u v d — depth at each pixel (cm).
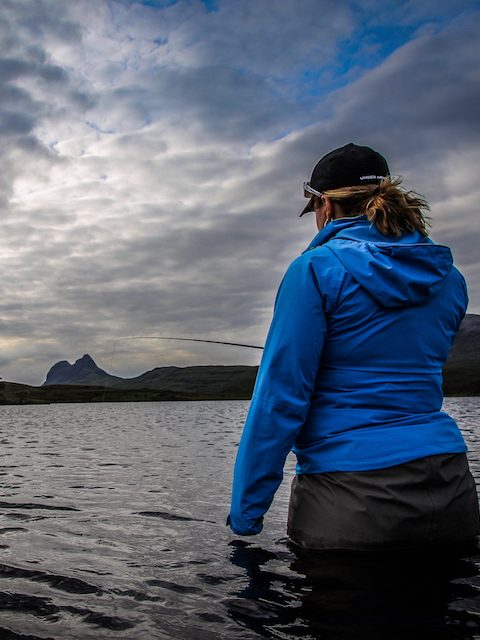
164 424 2184
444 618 181
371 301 235
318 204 287
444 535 226
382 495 218
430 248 237
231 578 236
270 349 239
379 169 268
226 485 524
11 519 379
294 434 233
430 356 240
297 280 240
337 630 177
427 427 229
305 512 241
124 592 225
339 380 238
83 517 382
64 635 184
